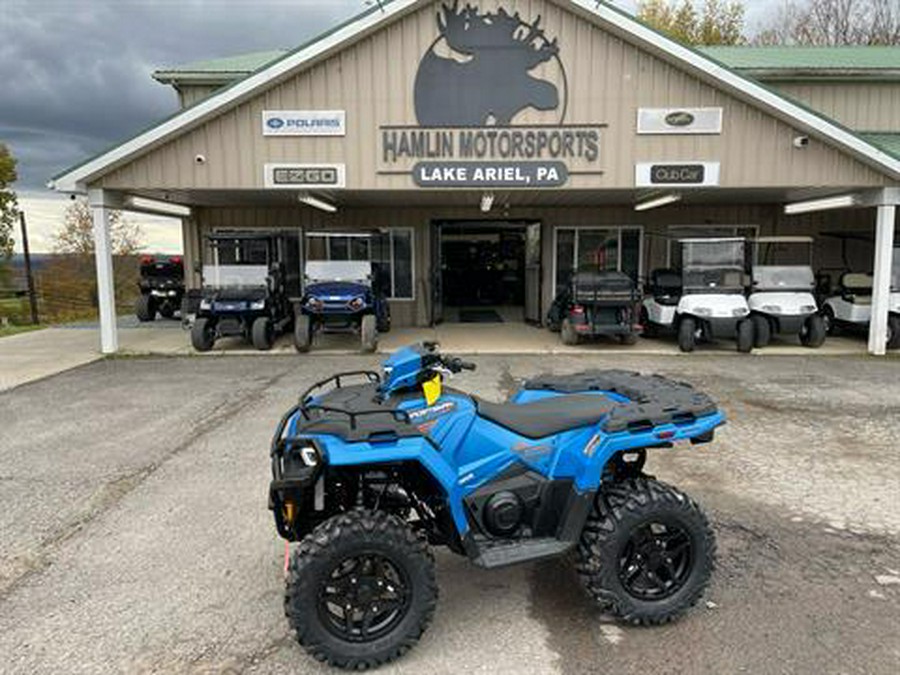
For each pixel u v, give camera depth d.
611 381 3.47
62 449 5.68
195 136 10.20
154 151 10.24
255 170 10.28
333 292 11.33
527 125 10.24
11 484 4.81
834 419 6.48
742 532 3.89
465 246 21.47
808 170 10.30
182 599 3.20
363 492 2.89
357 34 9.82
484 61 10.12
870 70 14.16
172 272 16.80
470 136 10.26
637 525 2.91
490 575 3.43
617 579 2.90
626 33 9.82
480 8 9.99
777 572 3.41
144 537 3.89
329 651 2.61
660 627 2.94
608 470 3.22
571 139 10.25
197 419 6.67
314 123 10.18
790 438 5.80
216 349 11.52
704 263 11.42
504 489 2.92
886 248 10.52
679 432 2.95
